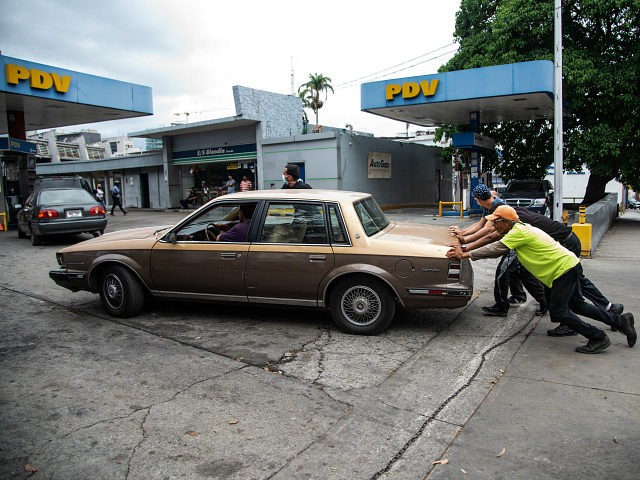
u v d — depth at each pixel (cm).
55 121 2159
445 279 515
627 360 473
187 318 618
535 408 381
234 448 328
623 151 1881
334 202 551
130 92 1888
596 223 1209
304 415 373
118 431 348
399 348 514
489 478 296
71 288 650
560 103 1310
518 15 1931
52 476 297
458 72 1686
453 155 2634
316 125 2678
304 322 600
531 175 2447
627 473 297
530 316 627
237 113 2364
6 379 437
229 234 575
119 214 2655
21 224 1413
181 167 2977
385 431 351
